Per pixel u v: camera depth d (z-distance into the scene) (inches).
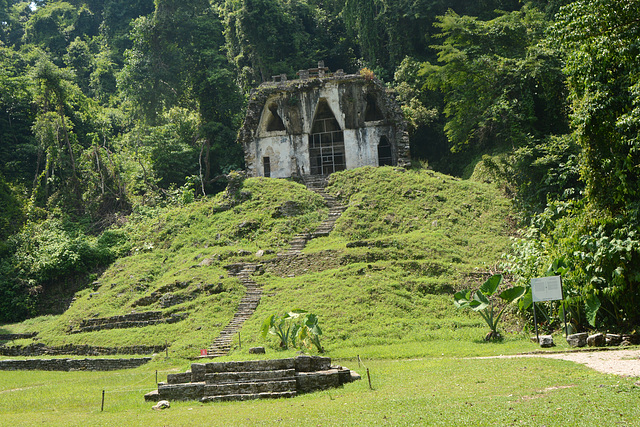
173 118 2235.5
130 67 2235.5
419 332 906.7
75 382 791.7
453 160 1982.0
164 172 2047.2
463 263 1171.9
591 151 785.6
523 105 1467.8
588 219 785.6
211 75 2165.4
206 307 1113.4
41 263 1539.1
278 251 1343.5
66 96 2144.4
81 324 1205.1
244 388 518.6
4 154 2155.5
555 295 743.7
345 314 976.9
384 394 462.0
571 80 823.1
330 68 2603.3
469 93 1588.3
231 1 2593.5
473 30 1590.8
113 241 1659.7
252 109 1839.3
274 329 918.4
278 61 2384.4
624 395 368.5
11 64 2615.7
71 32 3334.2
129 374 827.4
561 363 542.0
